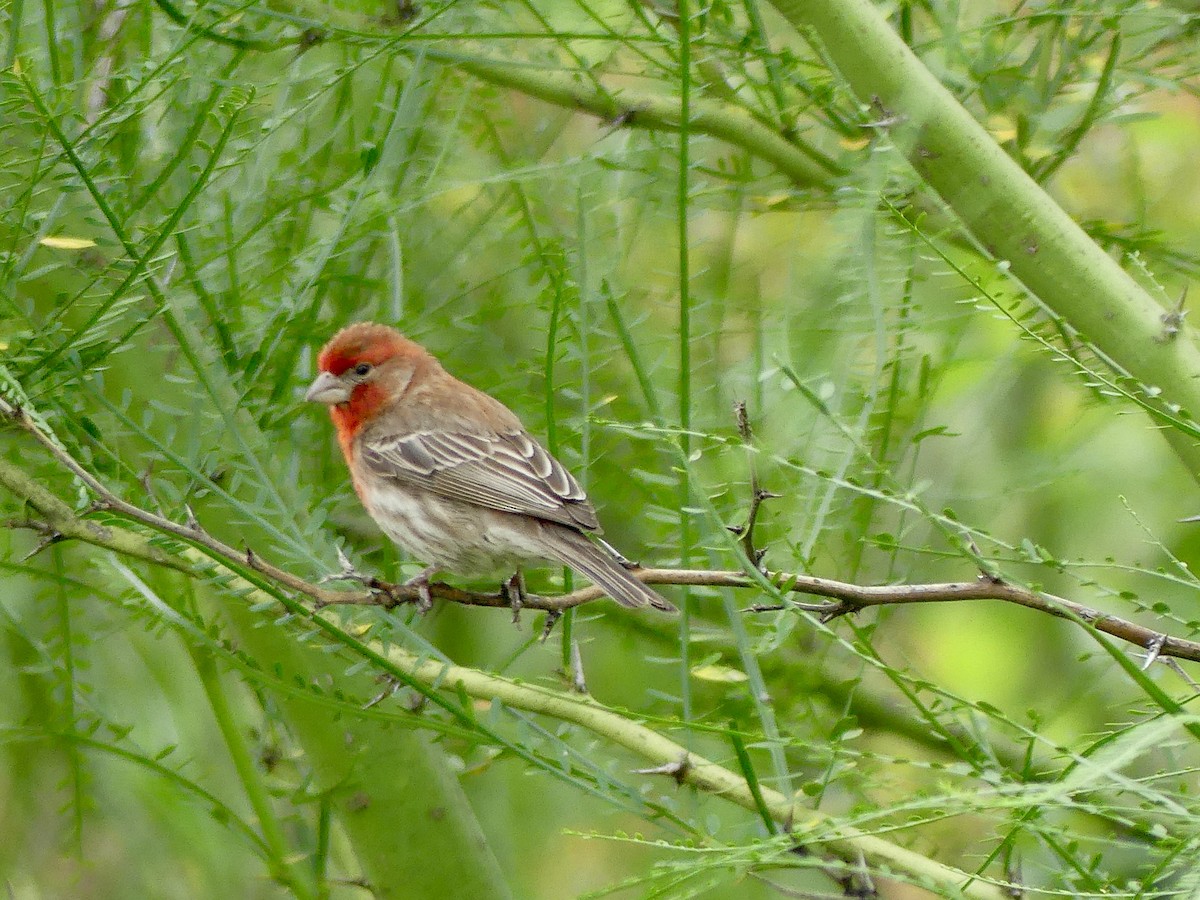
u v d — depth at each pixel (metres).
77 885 11.67
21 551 10.99
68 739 9.34
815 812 7.76
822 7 9.13
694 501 8.33
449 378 10.99
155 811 11.51
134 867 11.71
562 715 8.21
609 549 9.68
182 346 8.35
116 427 8.48
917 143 8.92
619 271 10.50
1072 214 11.13
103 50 9.77
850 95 8.87
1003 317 7.04
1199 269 10.83
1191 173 12.25
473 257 11.50
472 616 12.22
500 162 11.46
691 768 7.88
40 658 10.07
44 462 8.73
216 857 11.48
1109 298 8.43
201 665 9.69
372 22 10.34
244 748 9.76
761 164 11.10
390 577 10.99
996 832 7.88
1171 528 12.14
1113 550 12.20
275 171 10.31
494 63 9.93
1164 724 5.59
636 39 9.10
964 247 9.63
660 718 7.33
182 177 9.60
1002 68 10.11
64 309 7.91
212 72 9.75
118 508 7.11
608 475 10.92
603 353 9.70
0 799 11.73
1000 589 6.98
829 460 9.25
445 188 9.84
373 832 9.43
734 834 9.09
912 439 8.16
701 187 10.33
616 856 12.38
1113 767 5.45
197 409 8.21
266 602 8.19
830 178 10.09
